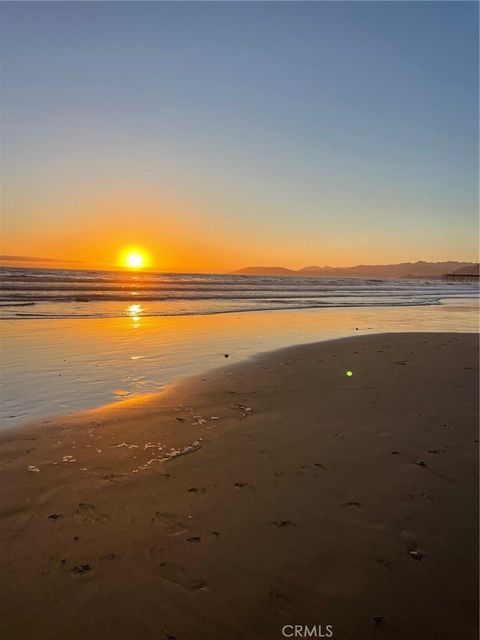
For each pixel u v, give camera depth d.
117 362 10.84
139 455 5.18
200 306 27.81
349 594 2.97
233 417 6.57
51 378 9.16
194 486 4.41
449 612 2.83
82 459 5.07
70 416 6.68
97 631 2.71
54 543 3.51
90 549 3.44
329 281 110.19
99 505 4.06
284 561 3.29
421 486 4.38
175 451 5.29
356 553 3.37
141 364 10.61
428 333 15.77
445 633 2.68
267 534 3.62
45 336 14.68
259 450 5.29
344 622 2.76
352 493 4.25
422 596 2.95
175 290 45.91
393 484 4.42
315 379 8.84
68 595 2.98
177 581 3.10
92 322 18.59
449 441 5.51
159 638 2.66
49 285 46.19
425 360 10.60
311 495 4.22
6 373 9.57
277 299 37.06
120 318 20.25
